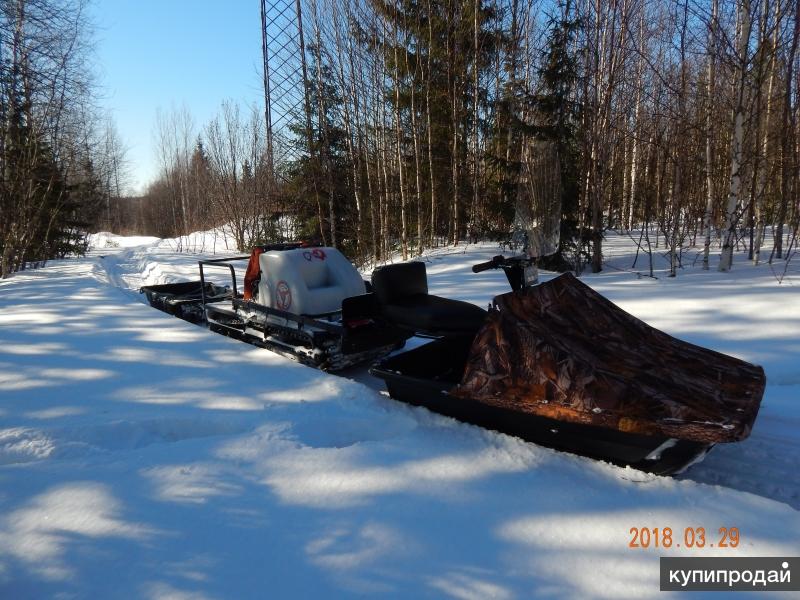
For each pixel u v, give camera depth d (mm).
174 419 3768
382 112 15547
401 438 3459
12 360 5273
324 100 15453
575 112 10703
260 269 5738
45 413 3934
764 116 12117
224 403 4121
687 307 6699
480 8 14602
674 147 12141
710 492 2762
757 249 9594
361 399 4141
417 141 15148
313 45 15469
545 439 3312
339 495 2807
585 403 2908
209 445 3389
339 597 2104
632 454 3002
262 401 4168
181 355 5387
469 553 2354
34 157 13828
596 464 3096
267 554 2355
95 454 3311
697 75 13789
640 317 6473
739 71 9445
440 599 2090
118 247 30750
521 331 3250
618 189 20703
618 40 10289
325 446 3514
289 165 16562
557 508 2670
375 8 14719
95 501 2762
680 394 2932
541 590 2137
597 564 2277
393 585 2166
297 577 2215
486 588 2148
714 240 14328
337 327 4762
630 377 3039
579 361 3041
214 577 2219
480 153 15766
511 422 3398
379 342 4891
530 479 2939
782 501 2879
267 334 5793
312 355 5109
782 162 10047
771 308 6324
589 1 10117
